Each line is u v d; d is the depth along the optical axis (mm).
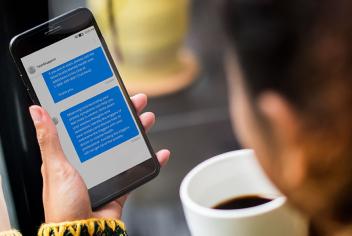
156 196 675
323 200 354
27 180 749
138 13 546
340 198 349
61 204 598
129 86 630
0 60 715
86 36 632
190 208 544
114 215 649
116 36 590
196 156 644
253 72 314
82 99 640
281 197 494
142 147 649
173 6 531
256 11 294
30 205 758
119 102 644
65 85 636
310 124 318
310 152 330
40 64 629
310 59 295
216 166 578
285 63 301
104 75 638
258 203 568
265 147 345
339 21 282
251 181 572
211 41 526
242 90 333
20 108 727
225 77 562
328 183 342
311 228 420
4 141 730
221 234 530
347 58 289
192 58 564
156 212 674
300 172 339
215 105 605
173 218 665
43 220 770
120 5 561
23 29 719
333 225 366
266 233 500
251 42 302
